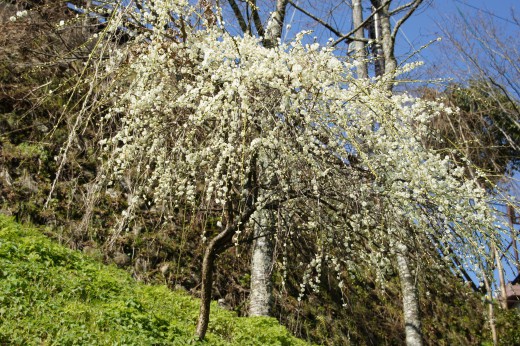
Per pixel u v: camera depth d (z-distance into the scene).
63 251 5.38
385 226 4.68
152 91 3.87
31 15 7.45
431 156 4.38
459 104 10.26
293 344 5.79
